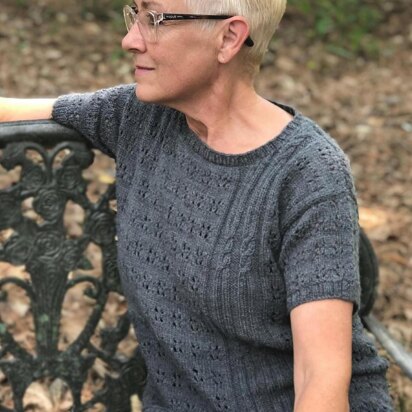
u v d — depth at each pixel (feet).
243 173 6.66
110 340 8.23
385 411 7.02
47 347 8.03
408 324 12.45
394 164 17.66
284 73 22.41
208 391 7.01
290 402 6.97
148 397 7.71
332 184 6.46
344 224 6.44
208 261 6.67
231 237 6.61
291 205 6.51
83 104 7.41
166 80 6.54
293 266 6.47
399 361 8.00
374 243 14.53
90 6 24.73
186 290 6.84
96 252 12.99
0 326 7.92
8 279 7.80
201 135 6.90
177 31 6.37
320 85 21.94
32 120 7.43
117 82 21.07
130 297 7.42
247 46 6.56
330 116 20.03
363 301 8.56
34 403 9.97
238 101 6.72
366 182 16.84
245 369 6.95
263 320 6.77
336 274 6.35
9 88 19.83
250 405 6.95
